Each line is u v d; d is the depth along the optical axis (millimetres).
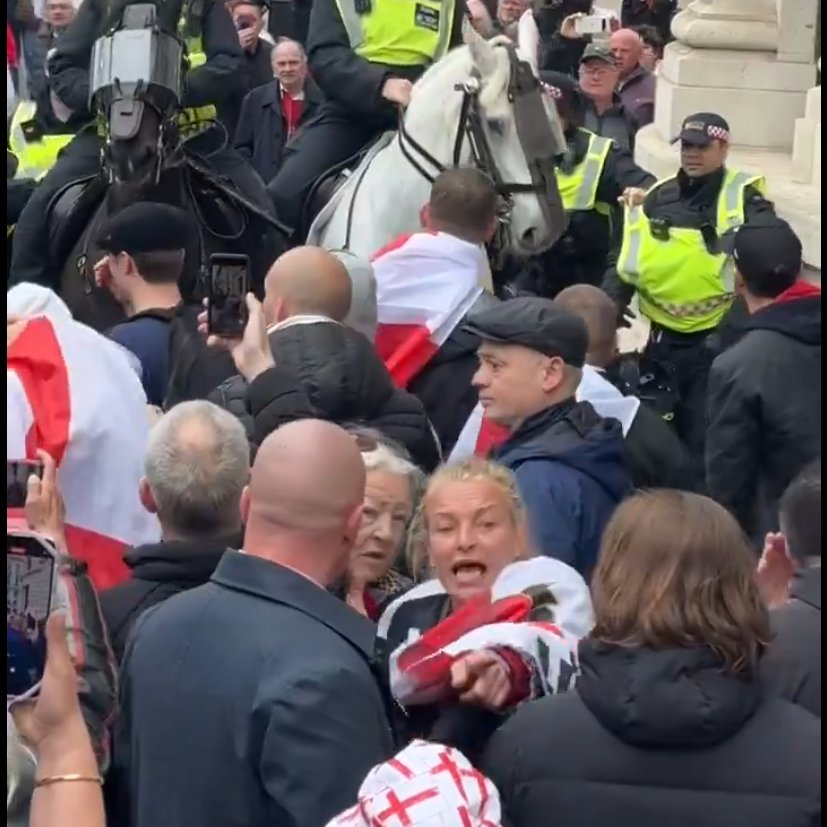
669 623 3209
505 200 8086
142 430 4992
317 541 3553
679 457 6039
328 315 5562
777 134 12234
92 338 5031
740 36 12211
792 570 4055
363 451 4473
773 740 3209
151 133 7586
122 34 7828
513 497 4000
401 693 3453
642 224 8688
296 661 3406
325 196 8734
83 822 3227
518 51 8375
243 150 11820
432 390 6555
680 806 3193
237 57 8500
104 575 4867
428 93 8180
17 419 4777
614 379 6633
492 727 3492
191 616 3520
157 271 6383
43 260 8258
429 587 4062
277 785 3355
